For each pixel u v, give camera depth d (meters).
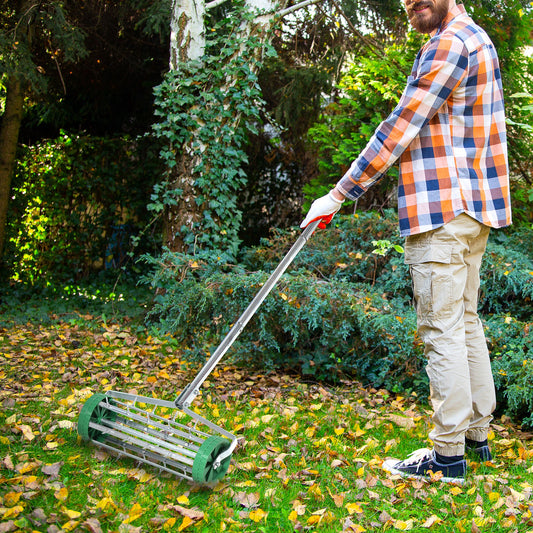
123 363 3.89
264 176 7.79
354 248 4.29
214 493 2.08
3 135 6.33
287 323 3.50
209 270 4.18
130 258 7.17
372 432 2.79
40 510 1.85
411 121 2.05
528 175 5.57
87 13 6.68
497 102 2.19
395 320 3.36
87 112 7.66
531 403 2.81
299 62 7.55
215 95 5.11
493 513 1.99
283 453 2.45
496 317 3.47
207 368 2.17
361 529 1.85
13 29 5.52
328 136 6.01
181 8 5.08
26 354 4.07
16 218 6.68
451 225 2.12
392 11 6.82
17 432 2.54
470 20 2.15
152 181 7.05
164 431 2.19
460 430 2.16
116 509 1.91
